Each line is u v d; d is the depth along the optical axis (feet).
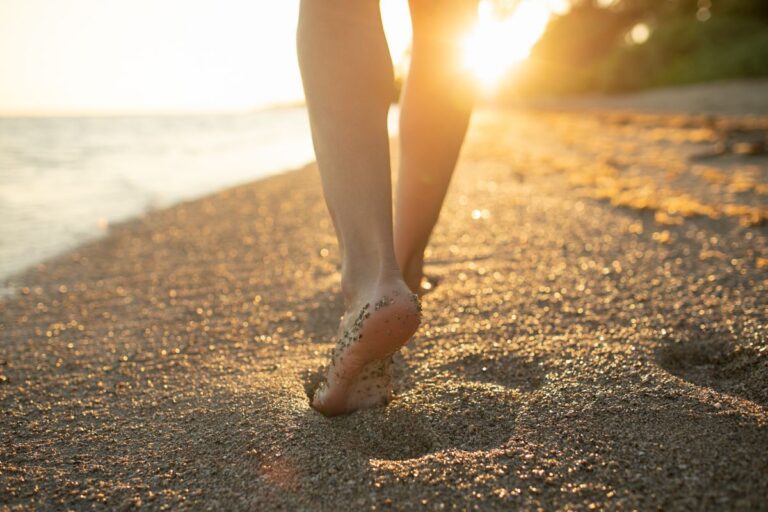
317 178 17.38
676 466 3.23
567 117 48.37
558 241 8.63
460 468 3.29
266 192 14.93
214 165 24.90
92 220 12.41
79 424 4.08
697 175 14.48
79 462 3.62
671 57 86.74
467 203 11.72
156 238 10.40
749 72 67.41
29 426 4.07
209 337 5.62
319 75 3.62
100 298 7.07
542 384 4.27
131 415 4.17
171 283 7.59
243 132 58.34
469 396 4.08
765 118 32.19
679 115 39.75
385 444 3.68
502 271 7.24
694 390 3.97
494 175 15.64
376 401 3.98
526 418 3.78
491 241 8.79
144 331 5.87
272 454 3.52
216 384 4.56
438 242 8.86
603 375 4.27
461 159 19.45
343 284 3.76
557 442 3.51
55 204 14.70
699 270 6.89
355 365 3.72
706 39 81.35
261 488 3.26
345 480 3.25
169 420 4.06
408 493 3.13
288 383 4.46
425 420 3.82
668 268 7.04
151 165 24.99
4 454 3.74
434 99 4.38
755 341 4.72
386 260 3.62
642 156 18.90
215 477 3.40
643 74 88.22
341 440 3.65
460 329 5.33
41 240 10.59
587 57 117.19
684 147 20.98
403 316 3.50
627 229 9.18
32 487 3.40
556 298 6.12
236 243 9.78
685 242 8.27
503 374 4.51
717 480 3.11
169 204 14.21
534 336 5.11
